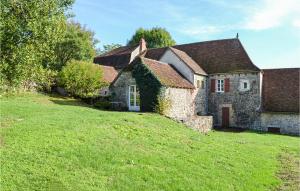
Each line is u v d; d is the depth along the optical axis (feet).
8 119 59.26
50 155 41.06
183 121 85.20
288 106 114.83
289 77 122.72
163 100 94.79
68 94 119.55
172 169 43.93
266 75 126.82
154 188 37.50
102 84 123.13
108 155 44.47
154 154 48.80
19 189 32.45
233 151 60.54
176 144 57.31
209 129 101.40
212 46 136.26
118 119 67.26
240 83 121.90
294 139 94.58
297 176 49.98
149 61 102.94
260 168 51.62
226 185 41.47
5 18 39.91
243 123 120.57
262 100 120.57
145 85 95.91
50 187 33.65
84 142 47.98
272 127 115.34
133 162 43.96
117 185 36.63
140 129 62.28
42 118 60.54
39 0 42.52
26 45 41.83
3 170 35.27
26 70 43.27
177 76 111.34
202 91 124.16
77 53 161.17
